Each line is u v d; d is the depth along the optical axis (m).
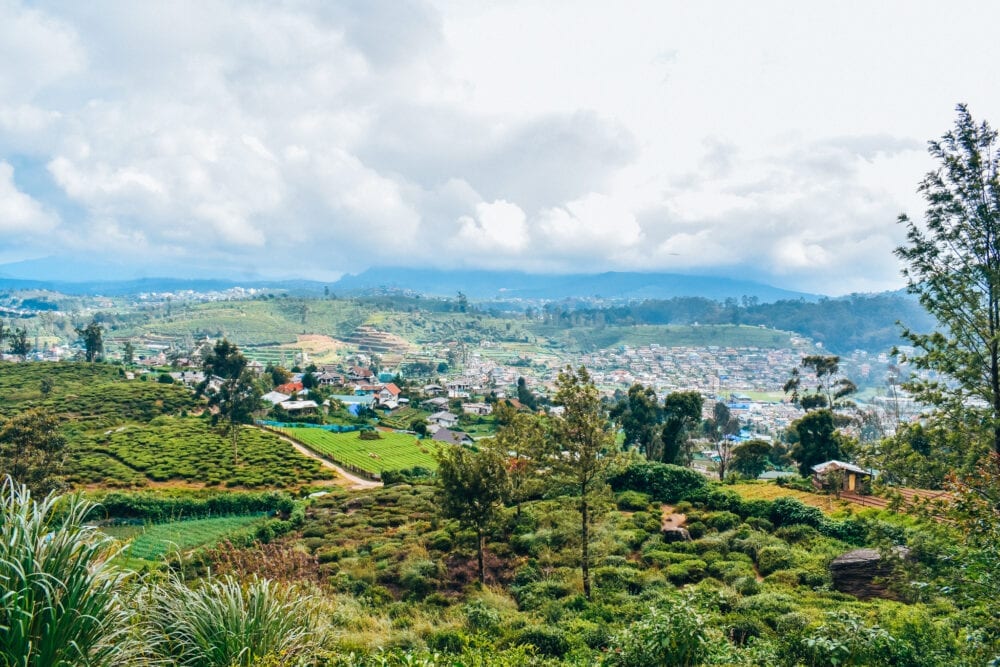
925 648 11.93
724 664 11.59
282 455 78.38
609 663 12.16
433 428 118.31
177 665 9.00
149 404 101.38
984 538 10.77
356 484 67.69
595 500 22.94
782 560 23.22
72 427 86.50
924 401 14.37
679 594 12.60
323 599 13.79
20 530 7.09
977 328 14.13
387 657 11.98
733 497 32.53
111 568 8.00
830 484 33.81
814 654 11.58
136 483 63.91
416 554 29.44
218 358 88.06
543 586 22.92
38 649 6.69
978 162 13.98
